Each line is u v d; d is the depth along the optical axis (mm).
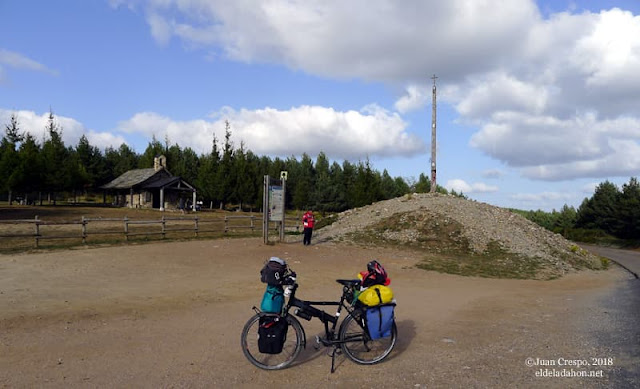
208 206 65812
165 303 9383
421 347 6637
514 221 30062
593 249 43344
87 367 5352
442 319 8742
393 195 78562
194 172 76000
